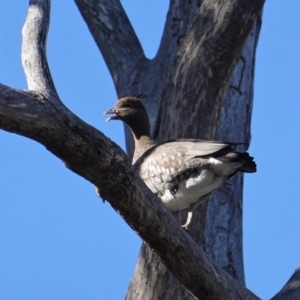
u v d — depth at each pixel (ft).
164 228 29.19
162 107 42.73
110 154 26.78
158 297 39.73
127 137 48.52
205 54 42.34
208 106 42.32
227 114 48.62
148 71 50.06
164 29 50.98
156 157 37.78
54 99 25.89
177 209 39.29
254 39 50.85
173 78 42.65
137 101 43.55
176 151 37.32
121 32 52.34
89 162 26.68
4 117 25.08
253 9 42.19
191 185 37.35
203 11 42.80
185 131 42.09
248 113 49.49
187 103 42.24
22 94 25.43
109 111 43.47
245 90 49.52
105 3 53.11
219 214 47.16
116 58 51.52
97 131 26.50
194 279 30.55
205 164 36.68
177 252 29.84
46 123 25.53
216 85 42.34
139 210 28.50
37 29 29.50
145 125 43.27
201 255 30.42
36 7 30.12
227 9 42.24
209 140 38.91
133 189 27.86
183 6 50.16
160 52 50.52
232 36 42.16
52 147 26.23
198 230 40.73
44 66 28.19
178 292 39.70
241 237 47.65
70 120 25.90
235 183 48.03
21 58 28.84
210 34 42.32
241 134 48.78
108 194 27.94
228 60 42.32
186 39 42.86
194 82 42.27
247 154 36.06
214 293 30.94
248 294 31.81
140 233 29.40
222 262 46.14
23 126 25.39
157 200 28.96
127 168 27.35
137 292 40.11
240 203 48.21
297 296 36.47
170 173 37.37
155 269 39.73
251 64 50.31
